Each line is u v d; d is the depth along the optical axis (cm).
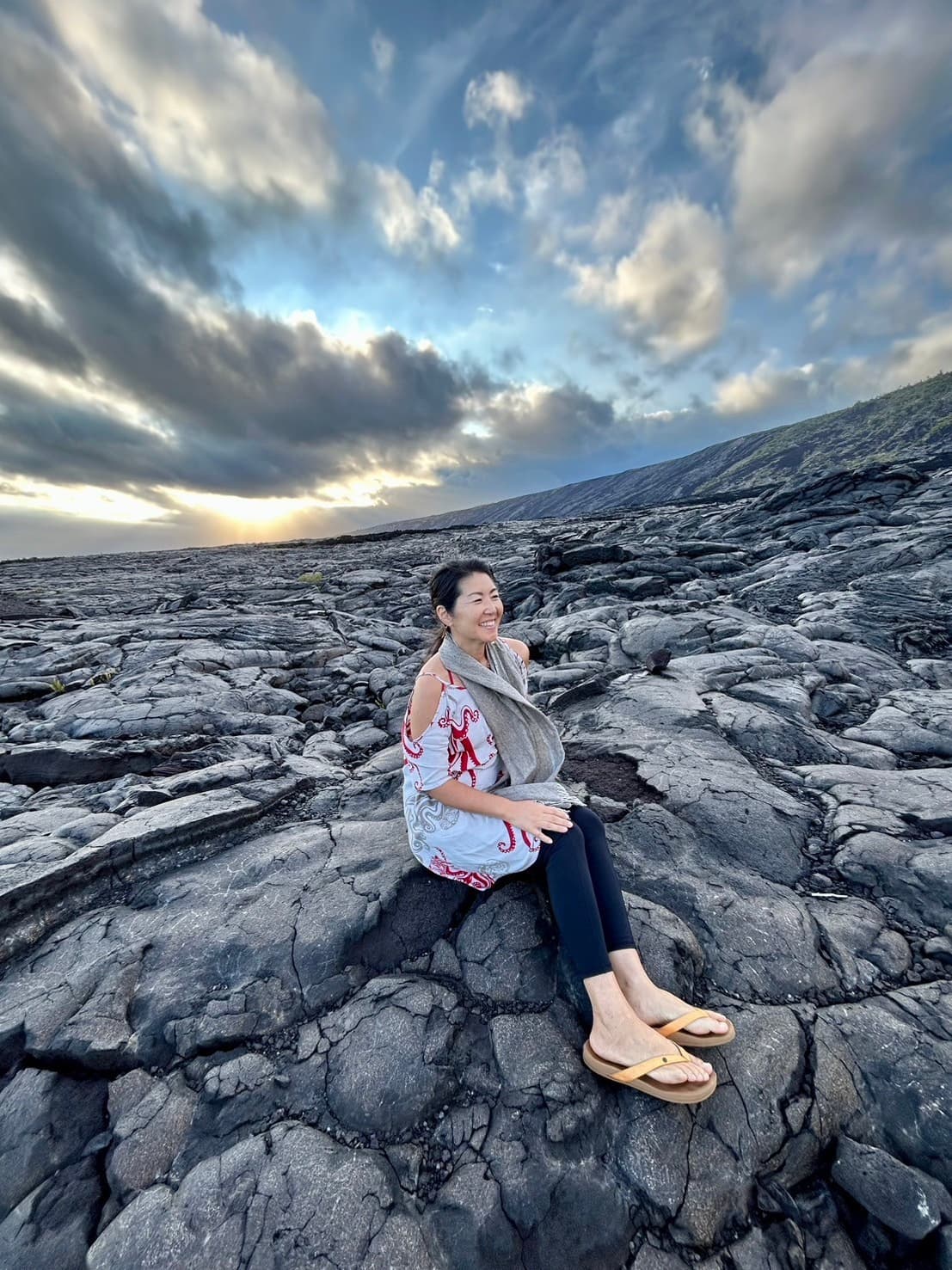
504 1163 201
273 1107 223
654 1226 188
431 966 276
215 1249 180
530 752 290
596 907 242
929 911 302
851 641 766
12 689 773
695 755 457
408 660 930
